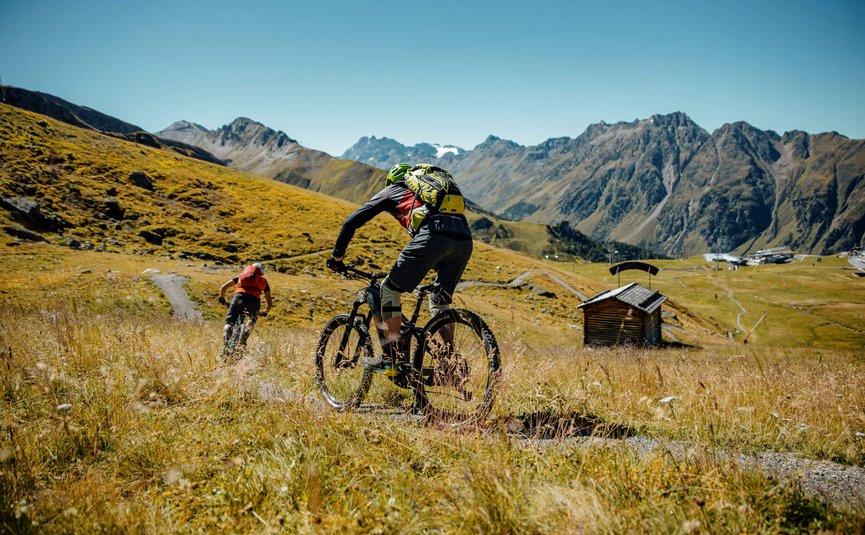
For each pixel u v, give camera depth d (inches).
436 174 179.3
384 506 104.7
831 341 3548.2
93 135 4237.2
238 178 4601.4
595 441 143.7
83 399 181.5
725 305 4766.2
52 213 2578.7
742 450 149.6
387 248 3380.9
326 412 163.3
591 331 1907.0
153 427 155.8
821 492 116.1
